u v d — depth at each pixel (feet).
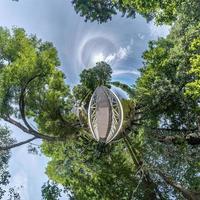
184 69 79.36
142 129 83.35
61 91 87.45
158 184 83.30
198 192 77.87
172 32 86.02
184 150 84.53
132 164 85.97
